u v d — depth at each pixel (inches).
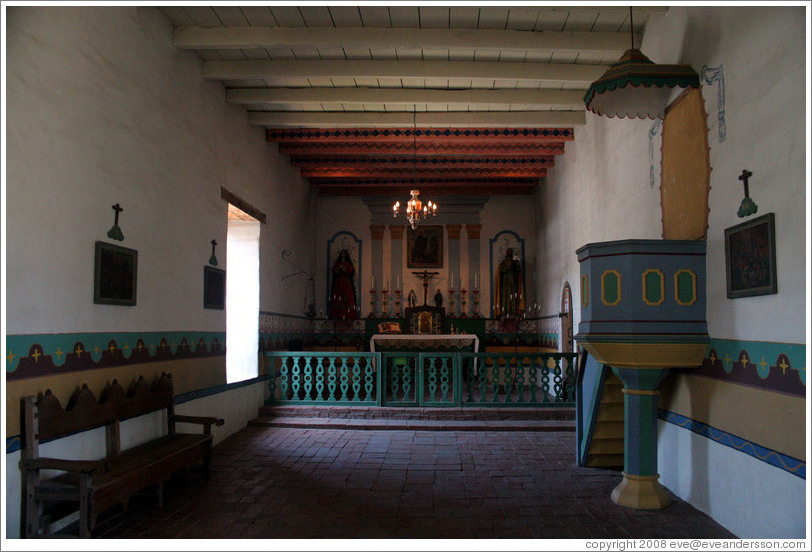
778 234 142.6
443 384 340.5
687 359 181.5
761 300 150.6
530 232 531.5
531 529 165.9
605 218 299.7
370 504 186.1
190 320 253.6
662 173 221.0
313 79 293.6
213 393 273.9
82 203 175.0
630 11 219.6
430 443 276.7
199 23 236.8
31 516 145.4
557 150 401.4
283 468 229.8
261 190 362.3
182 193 247.6
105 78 188.4
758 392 150.8
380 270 533.6
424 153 403.5
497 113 342.3
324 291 529.7
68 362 166.7
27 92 151.6
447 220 538.3
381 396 337.1
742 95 162.1
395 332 464.1
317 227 536.4
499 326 522.0
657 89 220.5
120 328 195.6
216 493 196.4
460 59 273.9
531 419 322.0
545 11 231.1
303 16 232.4
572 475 222.7
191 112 258.5
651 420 189.2
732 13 168.1
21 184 148.8
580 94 310.2
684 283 183.5
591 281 191.2
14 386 144.7
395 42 241.6
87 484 144.5
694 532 164.4
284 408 333.1
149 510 178.2
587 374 238.5
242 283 354.0
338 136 374.9
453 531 163.6
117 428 185.6
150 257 217.8
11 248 144.8
